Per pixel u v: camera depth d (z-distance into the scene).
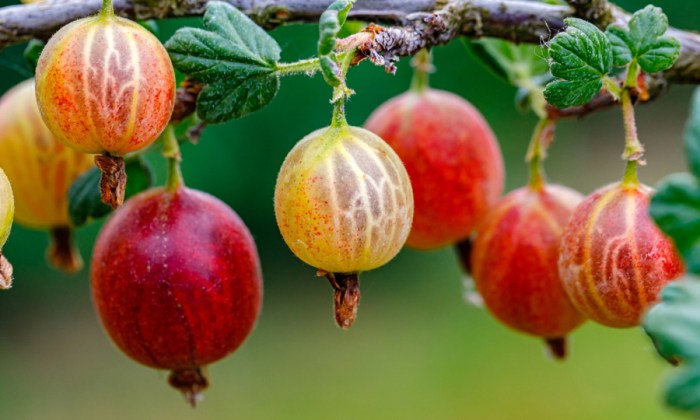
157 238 0.30
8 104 0.33
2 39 0.29
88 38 0.27
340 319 0.28
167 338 0.30
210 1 0.29
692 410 0.24
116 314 0.30
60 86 0.27
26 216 0.34
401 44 0.28
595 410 0.74
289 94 0.76
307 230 0.28
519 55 0.33
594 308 0.29
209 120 0.29
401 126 0.33
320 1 0.30
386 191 0.28
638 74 0.30
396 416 0.75
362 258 0.28
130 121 0.27
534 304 0.32
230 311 0.30
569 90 0.29
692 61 0.31
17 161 0.33
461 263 0.34
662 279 0.29
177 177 0.31
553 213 0.32
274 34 0.52
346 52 0.28
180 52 0.29
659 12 0.29
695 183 0.25
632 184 0.29
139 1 0.30
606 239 0.29
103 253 0.30
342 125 0.28
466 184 0.33
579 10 0.30
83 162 0.33
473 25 0.30
